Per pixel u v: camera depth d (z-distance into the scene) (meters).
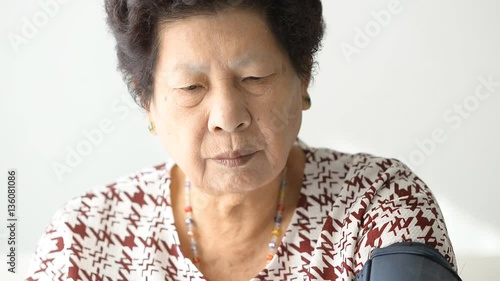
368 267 1.00
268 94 1.00
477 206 2.24
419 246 1.00
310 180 1.18
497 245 2.23
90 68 2.24
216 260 1.17
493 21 2.15
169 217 1.20
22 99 2.26
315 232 1.14
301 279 1.12
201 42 0.98
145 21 1.02
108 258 1.20
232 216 1.14
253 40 0.98
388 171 1.16
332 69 2.21
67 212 1.25
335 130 2.26
